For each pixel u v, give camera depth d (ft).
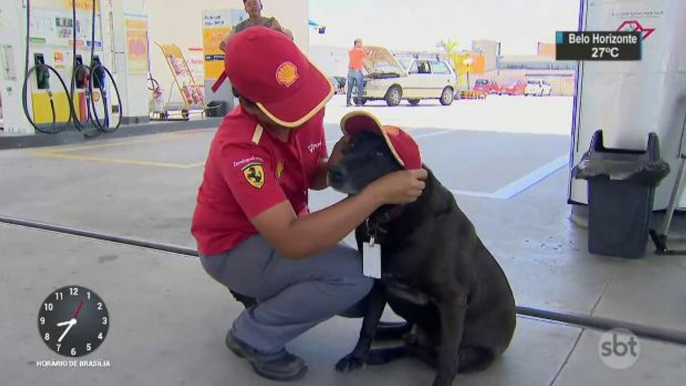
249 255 6.23
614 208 10.07
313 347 7.25
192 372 6.61
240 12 32.30
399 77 49.78
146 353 7.00
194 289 8.87
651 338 7.40
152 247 10.77
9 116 24.67
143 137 27.37
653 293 8.72
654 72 11.04
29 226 12.08
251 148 5.54
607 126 11.58
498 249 10.80
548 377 6.51
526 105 56.39
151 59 40.57
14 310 7.99
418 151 5.77
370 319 6.65
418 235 5.76
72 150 22.86
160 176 17.61
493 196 14.98
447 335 6.00
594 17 11.28
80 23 25.09
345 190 5.65
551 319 7.95
